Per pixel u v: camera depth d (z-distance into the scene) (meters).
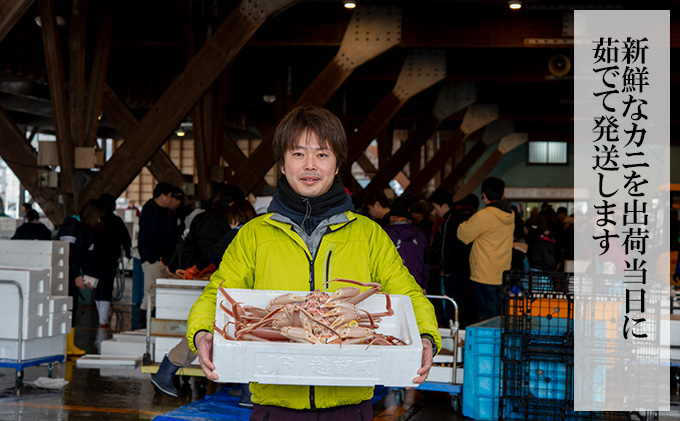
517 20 12.46
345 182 16.44
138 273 10.52
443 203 8.88
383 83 19.83
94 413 5.50
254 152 13.17
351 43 12.66
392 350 2.12
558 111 22.58
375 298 2.43
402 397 6.02
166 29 13.22
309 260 2.46
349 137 19.70
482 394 5.39
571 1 11.90
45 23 10.37
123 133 13.61
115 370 7.04
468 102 19.28
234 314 2.27
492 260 7.13
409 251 7.19
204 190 13.62
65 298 6.61
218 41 10.03
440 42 12.58
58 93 10.48
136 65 16.55
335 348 2.11
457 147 23.03
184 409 5.62
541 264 8.16
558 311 4.94
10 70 13.13
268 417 2.40
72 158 10.64
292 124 2.43
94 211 9.20
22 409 5.57
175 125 10.16
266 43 13.03
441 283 11.26
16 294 6.13
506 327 4.97
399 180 31.69
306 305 2.23
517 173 33.81
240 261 2.51
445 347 6.05
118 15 13.31
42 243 7.09
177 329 6.20
